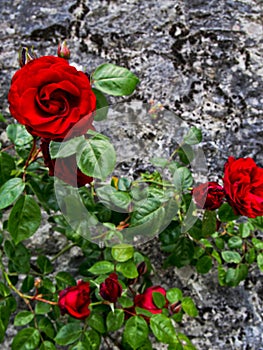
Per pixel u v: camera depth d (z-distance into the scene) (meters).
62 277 0.81
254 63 0.91
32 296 0.84
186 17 0.92
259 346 0.87
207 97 0.90
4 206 0.72
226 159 0.90
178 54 0.91
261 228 0.83
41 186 0.79
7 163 0.77
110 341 0.87
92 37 0.91
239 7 0.92
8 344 0.88
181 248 0.83
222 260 0.89
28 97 0.63
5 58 0.91
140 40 0.91
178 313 0.78
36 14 0.91
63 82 0.63
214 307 0.88
